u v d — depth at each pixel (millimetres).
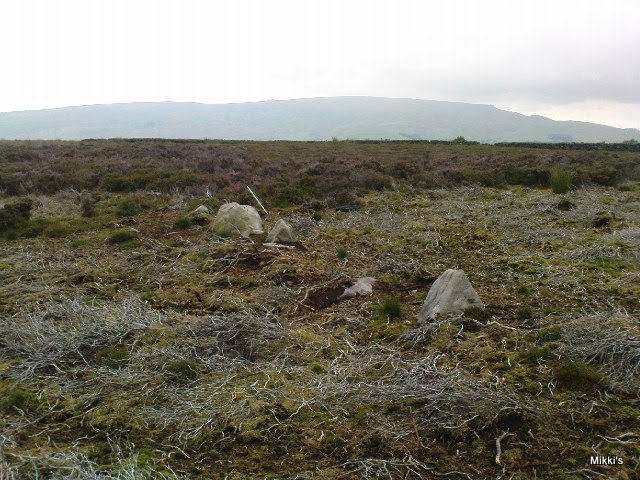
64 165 20312
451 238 10602
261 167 20469
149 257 9289
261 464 3721
